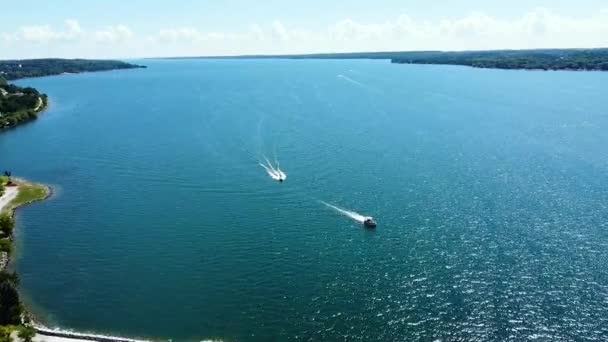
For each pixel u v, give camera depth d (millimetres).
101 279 115688
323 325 98500
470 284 111188
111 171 197125
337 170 190750
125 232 140250
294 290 110000
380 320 99750
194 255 125875
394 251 126438
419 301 105688
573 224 139875
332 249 128000
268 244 131125
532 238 131875
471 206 153750
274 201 160750
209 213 152125
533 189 167625
